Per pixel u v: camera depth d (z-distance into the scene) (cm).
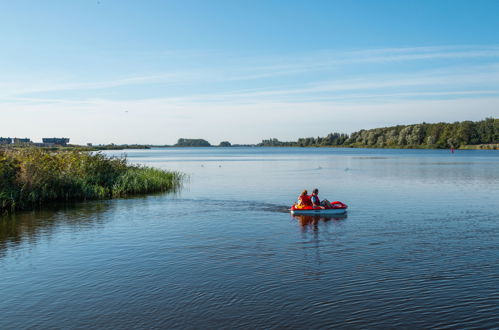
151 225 2045
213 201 2888
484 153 13950
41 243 1683
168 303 1061
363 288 1146
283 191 3500
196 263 1395
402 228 1922
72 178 3128
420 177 4712
